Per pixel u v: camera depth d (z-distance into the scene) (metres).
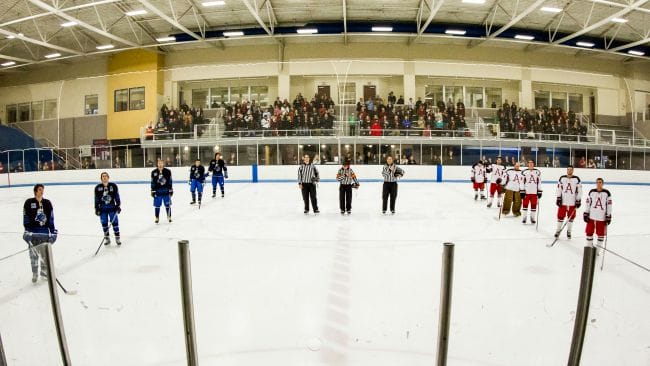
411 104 19.55
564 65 21.61
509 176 8.95
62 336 2.52
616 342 2.78
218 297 3.10
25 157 18.66
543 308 3.00
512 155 17.45
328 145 16.97
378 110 18.27
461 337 2.88
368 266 3.17
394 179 8.98
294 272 3.15
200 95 21.94
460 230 7.42
